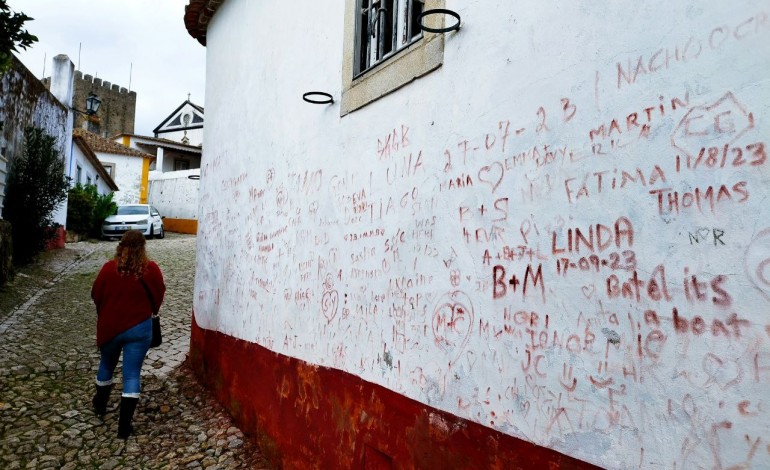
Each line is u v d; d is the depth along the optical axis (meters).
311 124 3.55
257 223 4.25
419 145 2.58
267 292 3.98
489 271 2.16
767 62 1.38
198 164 29.69
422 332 2.49
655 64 1.63
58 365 5.24
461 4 2.40
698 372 1.47
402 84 2.70
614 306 1.70
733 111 1.44
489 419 2.11
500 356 2.09
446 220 2.39
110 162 23.69
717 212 1.46
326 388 3.15
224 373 4.59
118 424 4.18
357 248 2.99
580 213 1.83
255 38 4.55
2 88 8.42
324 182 3.35
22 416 4.18
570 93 1.89
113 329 4.04
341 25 3.29
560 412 1.84
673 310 1.54
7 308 6.87
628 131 1.70
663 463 1.54
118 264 4.14
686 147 1.54
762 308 1.35
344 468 2.91
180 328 6.92
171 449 3.89
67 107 12.85
